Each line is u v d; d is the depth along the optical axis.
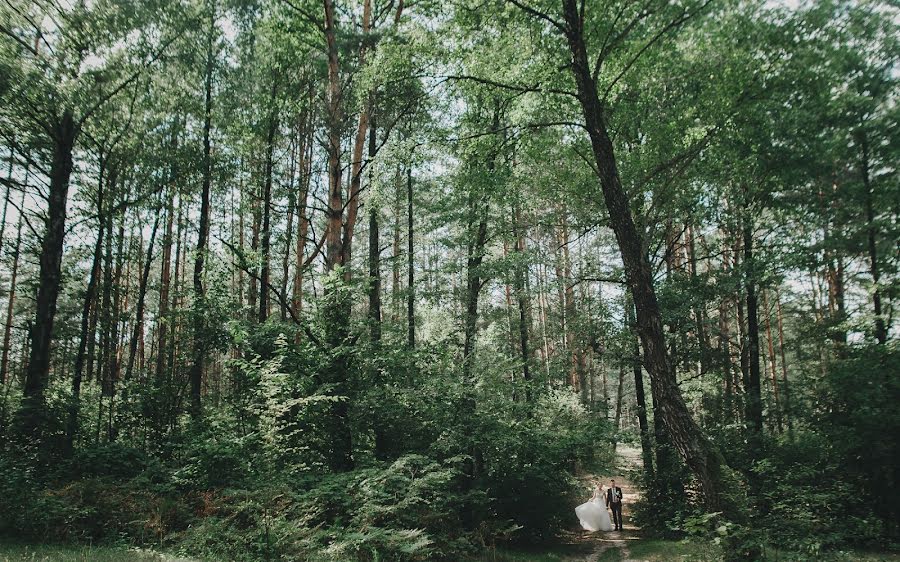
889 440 12.98
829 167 15.90
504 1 10.25
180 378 18.09
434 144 13.02
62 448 13.12
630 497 25.34
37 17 15.66
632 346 18.23
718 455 8.87
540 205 19.73
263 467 10.52
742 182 16.38
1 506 8.95
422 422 14.16
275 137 22.64
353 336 13.59
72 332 21.95
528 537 15.36
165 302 25.66
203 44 19.62
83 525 9.15
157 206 20.81
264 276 19.52
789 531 9.05
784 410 16.41
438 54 11.96
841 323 16.20
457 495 13.05
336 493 10.06
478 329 19.73
